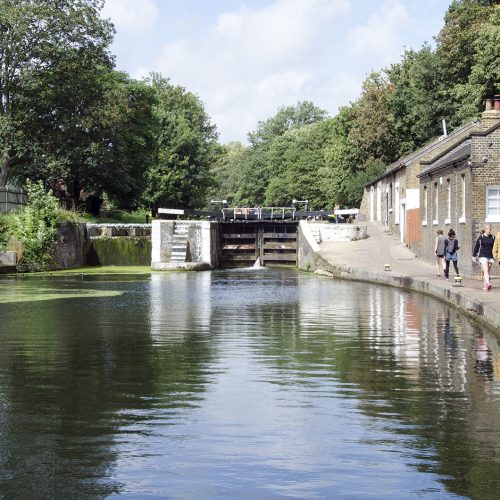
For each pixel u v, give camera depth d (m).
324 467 7.26
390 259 43.31
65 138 58.16
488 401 9.94
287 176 108.12
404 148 69.38
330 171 87.62
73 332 17.08
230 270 51.22
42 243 47.94
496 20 49.16
